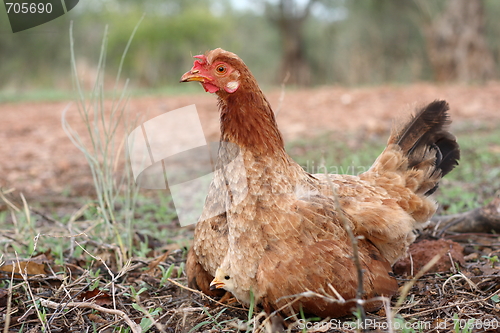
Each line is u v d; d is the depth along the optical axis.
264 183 3.00
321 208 3.05
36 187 7.05
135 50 31.00
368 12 30.28
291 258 2.84
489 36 27.33
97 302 3.33
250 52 38.75
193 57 3.28
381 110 12.41
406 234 3.37
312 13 32.69
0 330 3.02
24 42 27.27
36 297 3.32
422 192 3.81
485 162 7.02
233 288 3.04
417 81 25.19
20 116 14.77
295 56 31.78
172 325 3.12
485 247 4.19
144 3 33.38
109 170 4.46
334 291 2.70
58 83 29.11
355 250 2.44
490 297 3.19
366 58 28.67
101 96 4.17
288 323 2.97
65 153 9.55
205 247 3.20
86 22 29.30
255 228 2.93
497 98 13.33
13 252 4.37
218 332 2.98
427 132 3.85
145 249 4.32
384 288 3.03
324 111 12.91
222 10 39.09
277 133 3.23
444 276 3.63
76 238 4.48
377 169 3.76
